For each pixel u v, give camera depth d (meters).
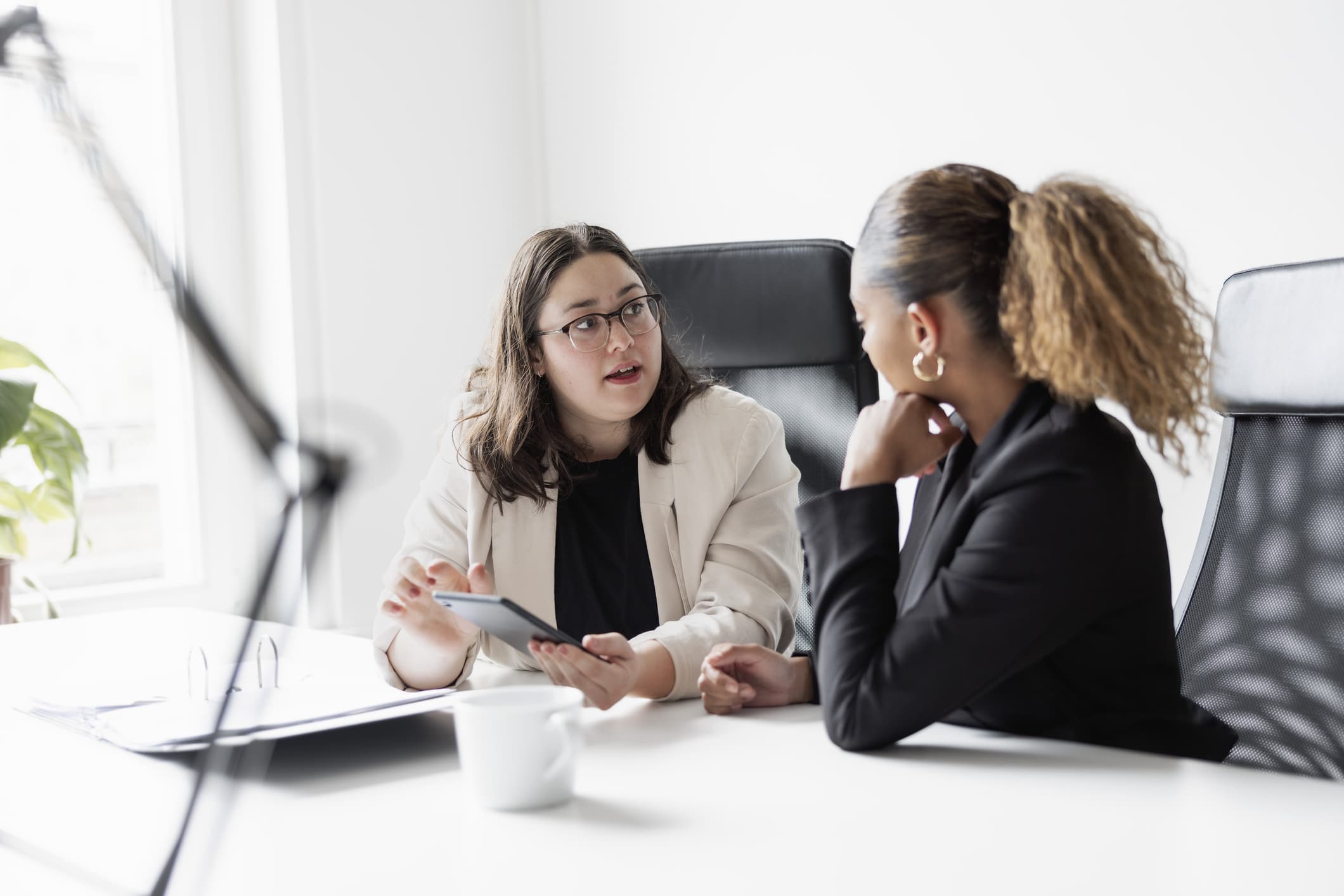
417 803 0.77
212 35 2.86
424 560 1.46
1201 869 0.64
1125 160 2.33
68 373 2.66
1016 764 0.86
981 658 0.91
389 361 3.05
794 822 0.72
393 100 3.06
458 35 3.21
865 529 1.01
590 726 1.00
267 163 2.87
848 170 2.78
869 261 1.04
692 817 0.74
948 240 0.99
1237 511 1.38
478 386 1.63
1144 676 1.01
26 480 2.29
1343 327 1.30
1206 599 1.38
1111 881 0.62
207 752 0.30
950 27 2.58
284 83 2.83
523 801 0.75
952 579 0.94
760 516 1.48
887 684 0.90
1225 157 2.20
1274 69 2.12
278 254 2.87
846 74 2.77
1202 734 1.03
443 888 0.62
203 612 1.74
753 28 2.93
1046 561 0.93
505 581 1.47
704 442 1.49
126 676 1.21
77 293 2.64
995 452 1.00
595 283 1.47
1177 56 2.25
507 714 0.74
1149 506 0.99
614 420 1.49
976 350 1.01
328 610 2.81
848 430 1.90
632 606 1.50
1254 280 1.39
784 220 2.91
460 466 1.50
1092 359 0.91
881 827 0.71
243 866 0.66
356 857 0.67
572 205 3.37
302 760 0.88
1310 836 0.69
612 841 0.69
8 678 1.25
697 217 3.08
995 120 2.52
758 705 1.09
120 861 0.65
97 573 2.73
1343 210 2.05
